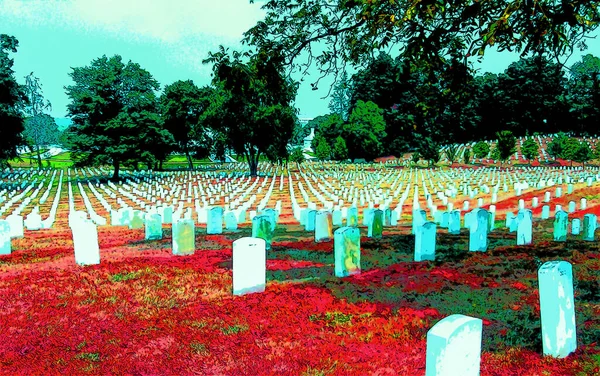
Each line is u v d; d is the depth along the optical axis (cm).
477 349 571
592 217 1691
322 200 3972
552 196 3434
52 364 730
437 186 5044
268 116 6131
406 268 1275
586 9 1116
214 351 769
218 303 1003
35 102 9688
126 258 1466
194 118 8181
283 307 965
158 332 852
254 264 1074
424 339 790
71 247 1709
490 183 4969
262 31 1402
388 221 2472
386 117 9994
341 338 809
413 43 1179
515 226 2017
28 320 914
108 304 1006
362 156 9994
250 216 2955
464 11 1112
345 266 1221
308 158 11900
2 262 1426
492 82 9850
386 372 681
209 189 5088
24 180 6306
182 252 1514
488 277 1140
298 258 1470
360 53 1379
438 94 1425
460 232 2006
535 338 768
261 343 797
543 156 9250
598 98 1628
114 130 6388
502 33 1077
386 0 1113
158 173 7312
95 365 726
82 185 5834
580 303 905
